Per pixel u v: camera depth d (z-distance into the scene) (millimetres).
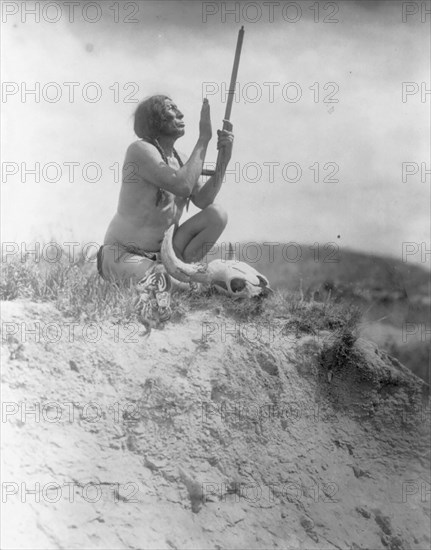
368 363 5633
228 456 5117
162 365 5133
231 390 5219
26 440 4758
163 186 5570
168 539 4801
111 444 4906
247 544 4957
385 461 5535
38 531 4602
